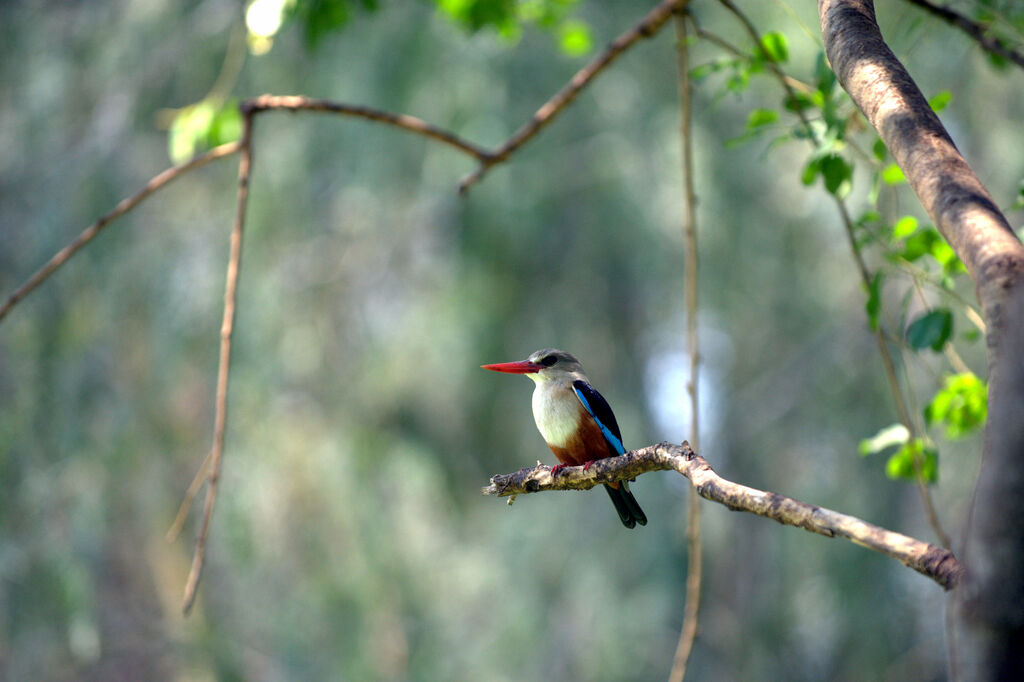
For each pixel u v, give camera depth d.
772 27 14.19
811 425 17.83
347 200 15.17
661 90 15.25
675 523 16.73
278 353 14.14
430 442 15.30
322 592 14.27
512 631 15.67
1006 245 2.25
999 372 1.92
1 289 13.35
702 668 17.05
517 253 15.26
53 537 12.63
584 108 14.78
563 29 8.99
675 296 16.86
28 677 12.33
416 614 14.86
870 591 16.33
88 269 13.44
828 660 18.11
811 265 17.61
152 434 13.70
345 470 14.45
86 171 13.77
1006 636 1.81
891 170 5.20
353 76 13.91
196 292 13.95
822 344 18.12
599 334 16.88
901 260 5.36
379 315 16.66
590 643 15.98
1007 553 1.81
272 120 14.70
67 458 12.88
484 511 16.81
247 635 14.80
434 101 14.15
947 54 13.64
